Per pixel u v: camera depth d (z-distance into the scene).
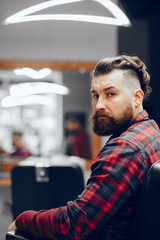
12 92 5.45
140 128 1.22
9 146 7.41
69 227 1.12
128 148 1.14
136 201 1.15
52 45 4.40
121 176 1.11
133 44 4.00
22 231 1.29
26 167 2.68
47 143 7.73
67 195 2.64
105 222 1.11
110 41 4.41
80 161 3.91
